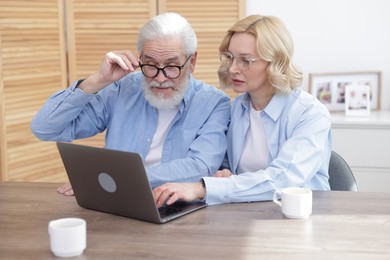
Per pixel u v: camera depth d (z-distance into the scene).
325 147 2.12
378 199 1.86
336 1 3.59
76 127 2.31
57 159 3.58
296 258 1.39
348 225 1.61
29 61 3.35
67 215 1.74
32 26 3.34
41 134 2.22
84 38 3.57
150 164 2.28
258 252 1.43
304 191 1.73
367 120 3.28
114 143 2.28
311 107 2.06
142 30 2.11
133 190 1.62
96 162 1.65
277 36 2.01
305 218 1.68
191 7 3.54
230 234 1.56
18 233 1.59
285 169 1.90
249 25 2.02
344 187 2.22
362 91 3.46
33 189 2.03
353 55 3.62
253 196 1.84
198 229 1.60
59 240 1.41
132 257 1.41
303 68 3.66
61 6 3.50
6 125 3.26
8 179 3.30
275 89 2.08
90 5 3.54
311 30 3.62
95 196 1.74
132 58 2.12
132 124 2.29
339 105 3.59
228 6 3.54
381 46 3.59
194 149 2.14
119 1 3.52
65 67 3.57
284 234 1.55
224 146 2.19
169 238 1.53
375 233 1.55
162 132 2.29
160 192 1.79
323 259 1.38
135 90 2.33
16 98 3.30
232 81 2.08
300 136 1.98
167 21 2.10
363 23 3.59
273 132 2.10
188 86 2.25
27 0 3.30
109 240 1.53
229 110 2.29
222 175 1.98
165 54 2.08
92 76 2.14
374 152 3.28
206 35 3.56
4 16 3.20
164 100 2.16
